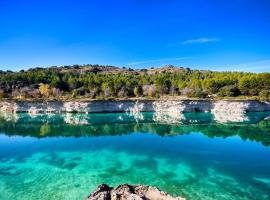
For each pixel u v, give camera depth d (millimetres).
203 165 37594
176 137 56844
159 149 46812
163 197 24203
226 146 48844
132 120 80938
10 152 45625
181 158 41062
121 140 54500
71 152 45125
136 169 35750
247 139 54469
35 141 54375
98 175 33469
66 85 134875
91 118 85688
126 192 23938
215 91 115000
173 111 94250
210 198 26797
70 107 96750
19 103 99375
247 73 139750
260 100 95250
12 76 139125
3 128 69875
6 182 31266
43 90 118188
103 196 23109
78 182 31078
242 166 37156
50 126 72625
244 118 81188
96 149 47094
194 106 95125
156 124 73312
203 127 67938
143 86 123062
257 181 31531
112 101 98062
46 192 28438
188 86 121188
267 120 77312
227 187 29688
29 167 36906
